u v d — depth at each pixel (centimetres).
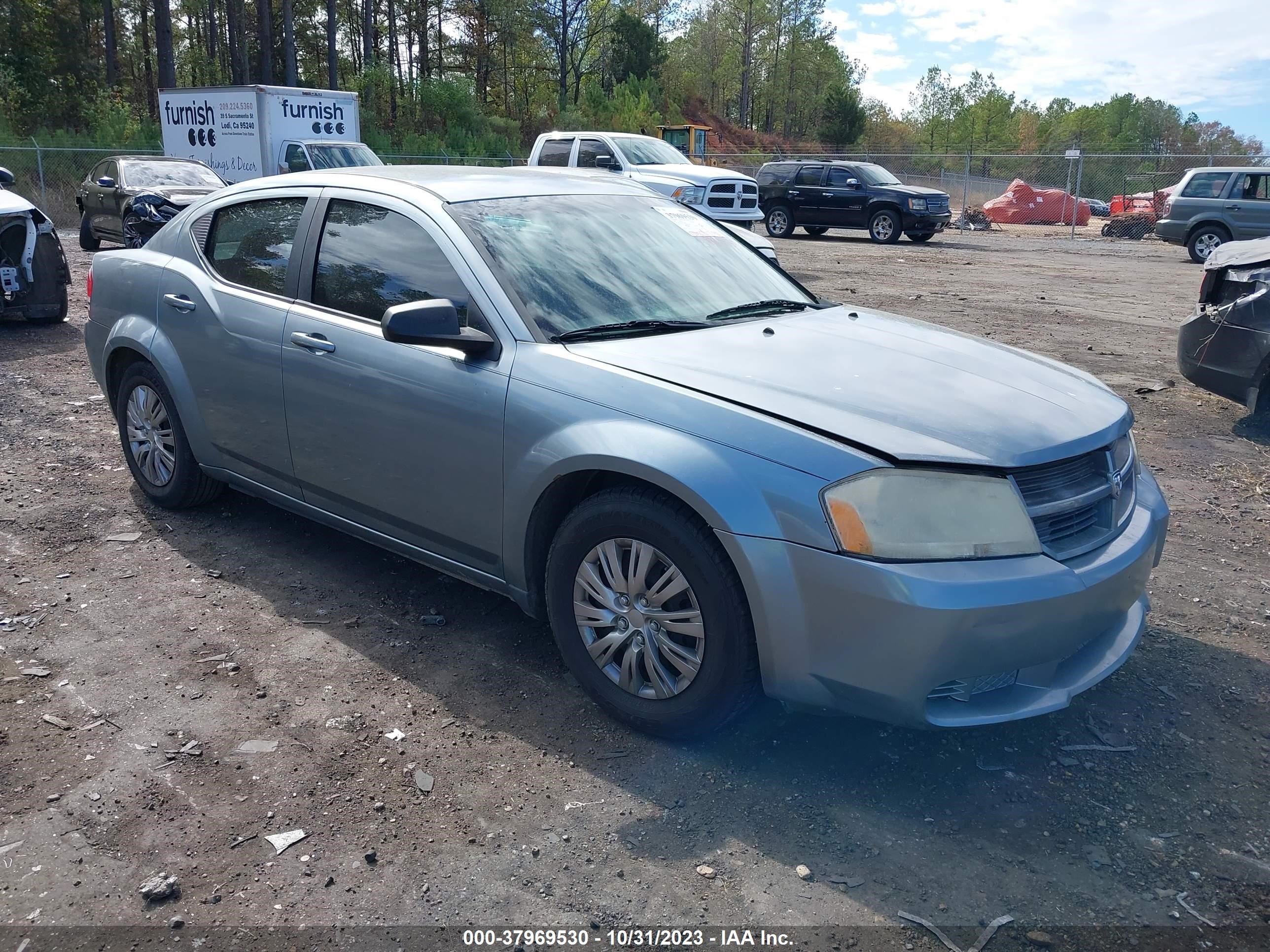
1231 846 269
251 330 412
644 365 313
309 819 272
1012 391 316
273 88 2047
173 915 237
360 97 4312
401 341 319
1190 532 502
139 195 1421
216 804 277
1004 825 275
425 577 430
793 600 270
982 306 1230
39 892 243
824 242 2309
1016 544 271
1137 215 2528
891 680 263
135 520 482
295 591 412
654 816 276
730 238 447
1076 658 302
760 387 300
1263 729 327
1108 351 945
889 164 4853
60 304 948
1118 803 286
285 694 334
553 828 271
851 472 267
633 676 309
